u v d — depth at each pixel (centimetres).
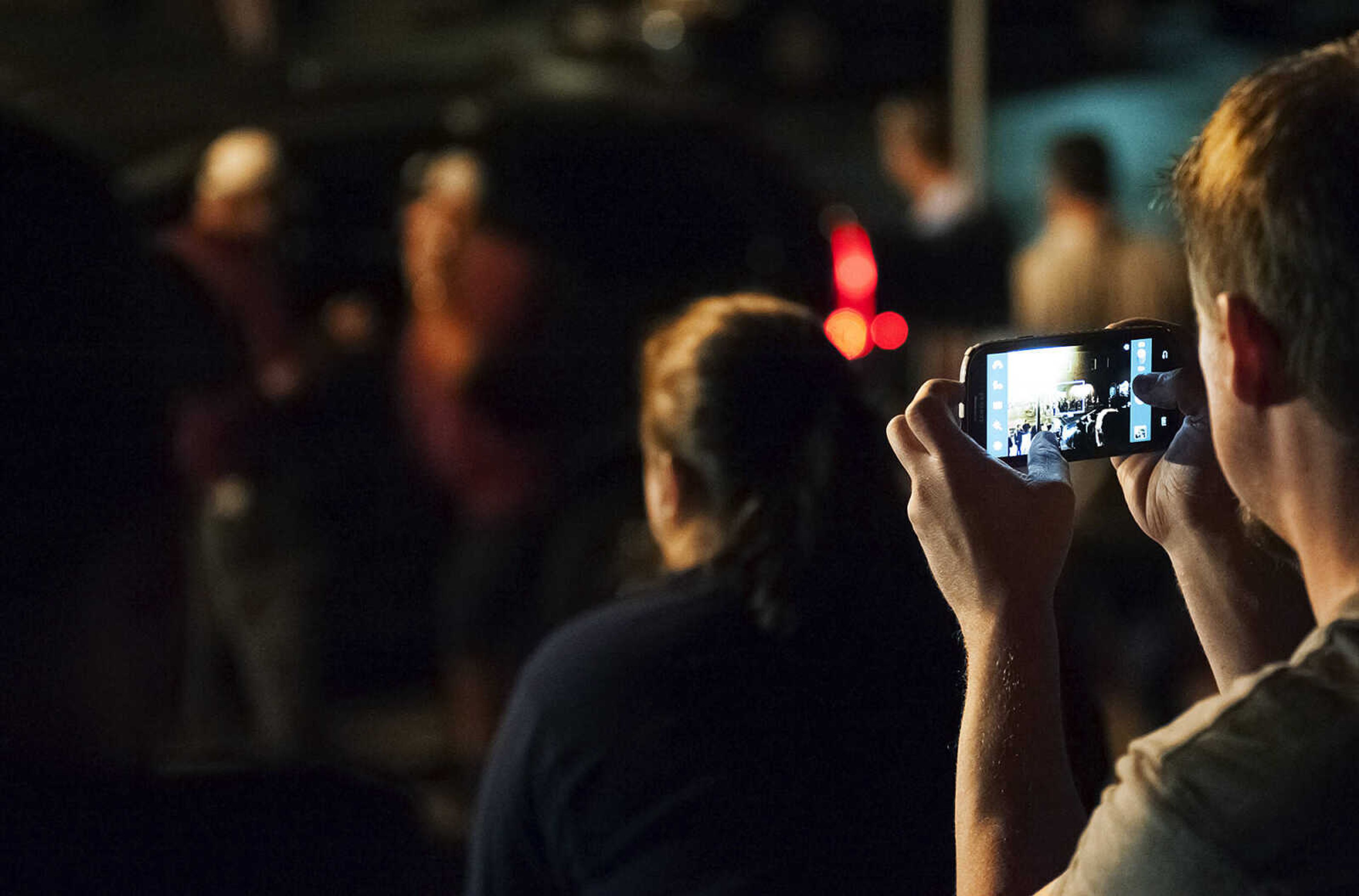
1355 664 174
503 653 932
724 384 363
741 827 338
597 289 973
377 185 987
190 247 845
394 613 975
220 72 1050
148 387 196
